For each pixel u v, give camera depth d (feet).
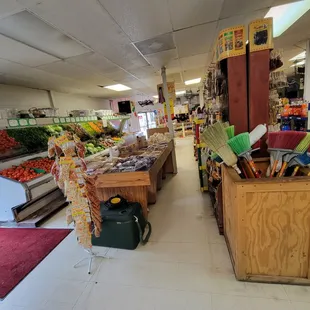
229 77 6.51
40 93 19.33
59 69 13.94
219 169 8.39
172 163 15.85
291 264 4.87
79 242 6.52
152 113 49.88
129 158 10.12
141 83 23.85
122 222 7.01
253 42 6.15
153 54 13.62
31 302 5.46
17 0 6.23
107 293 5.46
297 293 4.75
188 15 8.71
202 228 7.96
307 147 4.93
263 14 9.39
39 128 14.84
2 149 11.73
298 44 14.82
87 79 17.98
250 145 5.49
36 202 10.99
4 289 5.98
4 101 15.80
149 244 7.33
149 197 10.73
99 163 9.71
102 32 9.31
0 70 12.53
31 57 11.11
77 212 6.30
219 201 7.20
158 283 5.58
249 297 4.81
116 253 7.06
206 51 14.38
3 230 9.65
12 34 8.38
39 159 13.12
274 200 4.55
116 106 38.04
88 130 19.85
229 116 6.70
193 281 5.49
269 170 5.76
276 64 6.59
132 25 9.00
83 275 6.20
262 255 4.96
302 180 4.34
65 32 8.84
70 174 6.09
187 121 44.96
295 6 9.15
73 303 5.27
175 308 4.80
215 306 4.71
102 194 9.00
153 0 7.23
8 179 10.04
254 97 6.45
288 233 4.68
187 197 11.17
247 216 4.75
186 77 23.65
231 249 5.96
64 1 6.59
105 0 6.86
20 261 7.20
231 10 8.72
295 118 16.53
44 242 8.32
